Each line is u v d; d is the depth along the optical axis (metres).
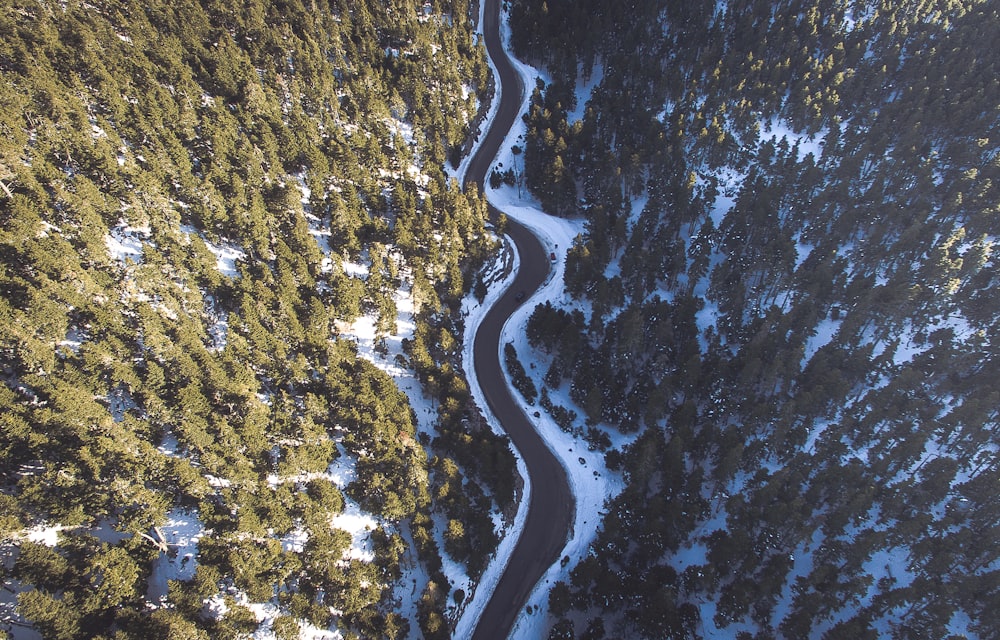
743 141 134.75
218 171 92.06
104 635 49.38
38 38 98.25
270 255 90.38
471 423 88.50
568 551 80.25
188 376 67.31
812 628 70.19
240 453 66.44
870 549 71.00
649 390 94.06
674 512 75.38
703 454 84.94
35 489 53.03
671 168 126.62
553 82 157.75
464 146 141.12
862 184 124.31
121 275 75.75
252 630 57.22
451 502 74.06
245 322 76.88
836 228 114.44
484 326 109.56
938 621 65.44
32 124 87.25
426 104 134.38
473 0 175.75
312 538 63.69
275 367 75.19
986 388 86.31
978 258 99.62
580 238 115.06
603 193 127.75
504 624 73.19
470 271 112.12
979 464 82.62
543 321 100.44
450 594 71.62
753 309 108.94
